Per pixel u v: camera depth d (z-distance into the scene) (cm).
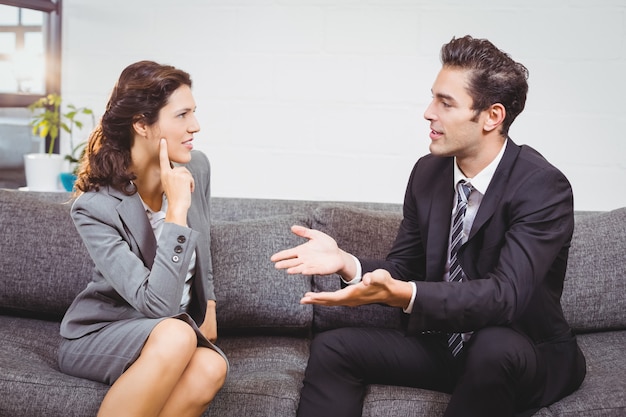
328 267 199
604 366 223
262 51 291
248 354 234
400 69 286
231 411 201
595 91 280
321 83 289
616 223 249
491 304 189
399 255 225
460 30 282
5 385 198
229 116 295
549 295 209
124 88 205
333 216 251
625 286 243
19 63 309
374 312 246
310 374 208
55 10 304
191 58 294
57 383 200
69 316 214
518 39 281
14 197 251
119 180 207
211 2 291
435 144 204
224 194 298
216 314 243
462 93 197
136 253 209
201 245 222
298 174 294
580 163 284
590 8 278
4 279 242
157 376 189
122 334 200
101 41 298
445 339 216
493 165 206
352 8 285
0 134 310
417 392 206
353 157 291
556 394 201
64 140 308
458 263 207
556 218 199
